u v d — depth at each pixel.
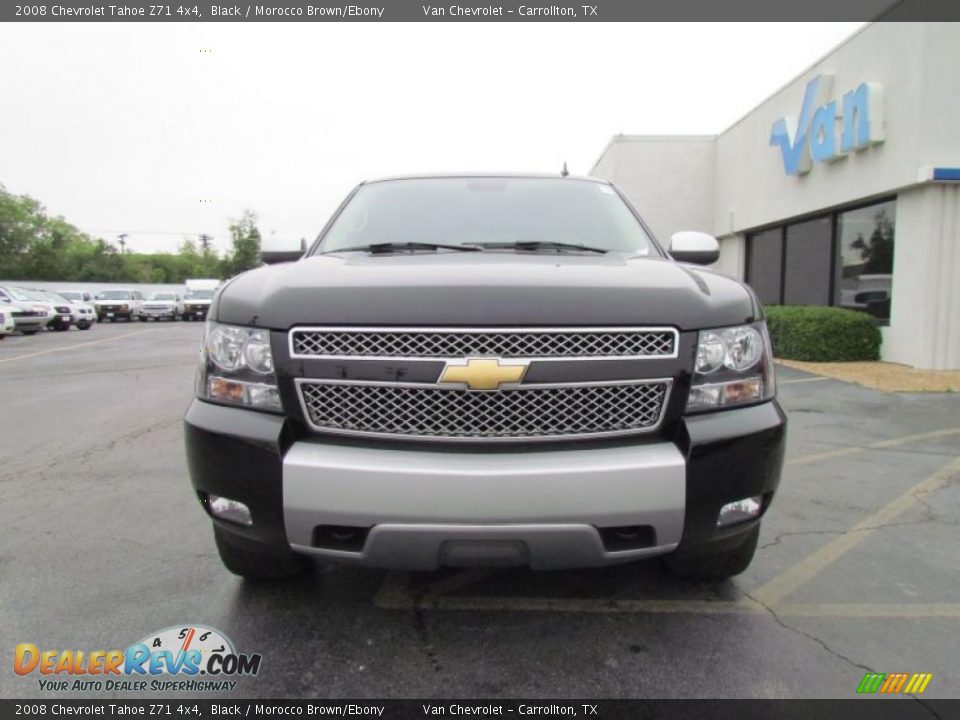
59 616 2.55
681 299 2.19
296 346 2.12
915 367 9.45
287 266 2.64
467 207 3.44
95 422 6.35
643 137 17.64
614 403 2.12
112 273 66.88
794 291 13.51
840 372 9.20
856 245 11.23
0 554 3.13
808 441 5.43
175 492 4.10
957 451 5.10
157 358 12.84
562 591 2.78
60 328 23.72
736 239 16.30
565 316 2.07
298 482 2.04
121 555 3.12
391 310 2.08
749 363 2.24
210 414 2.22
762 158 14.30
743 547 2.63
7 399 7.73
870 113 9.78
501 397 2.08
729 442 2.11
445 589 2.79
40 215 65.38
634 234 3.30
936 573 2.97
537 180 3.73
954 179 8.82
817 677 2.18
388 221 3.36
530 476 1.97
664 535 2.08
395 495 1.98
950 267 9.17
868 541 3.34
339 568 2.97
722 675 2.19
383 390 2.10
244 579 2.86
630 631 2.47
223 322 2.28
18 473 4.54
